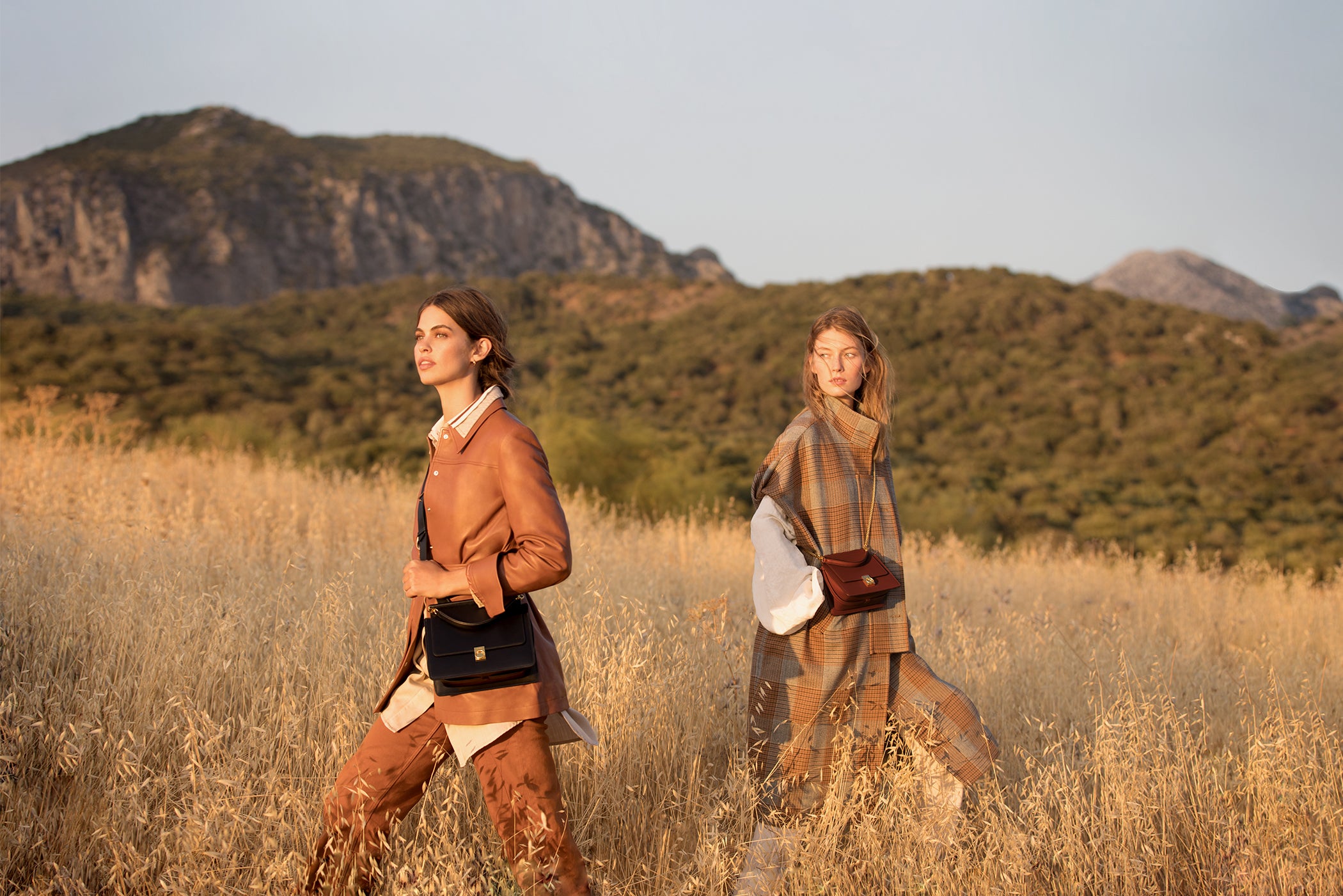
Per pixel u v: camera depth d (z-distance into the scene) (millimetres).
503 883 2320
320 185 182625
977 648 4281
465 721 2146
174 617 3389
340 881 2205
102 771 2629
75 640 3209
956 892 2496
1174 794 3000
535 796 2176
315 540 5625
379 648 3463
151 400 33875
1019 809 2869
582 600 4316
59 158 165875
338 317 88062
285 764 2723
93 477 6238
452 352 2268
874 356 2896
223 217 159125
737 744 3244
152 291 145000
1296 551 22109
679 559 6785
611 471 13922
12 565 3758
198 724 2771
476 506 2207
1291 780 3072
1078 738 3246
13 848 2281
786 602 2580
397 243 178125
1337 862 2699
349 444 28062
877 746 2740
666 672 3506
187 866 2217
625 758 2959
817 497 2775
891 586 2648
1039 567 8719
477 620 2139
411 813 2596
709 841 2498
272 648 3367
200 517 6211
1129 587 7762
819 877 2484
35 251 147000
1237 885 2666
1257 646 5258
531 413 15273
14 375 31656
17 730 2516
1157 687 3984
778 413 52625
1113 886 2572
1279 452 43656
